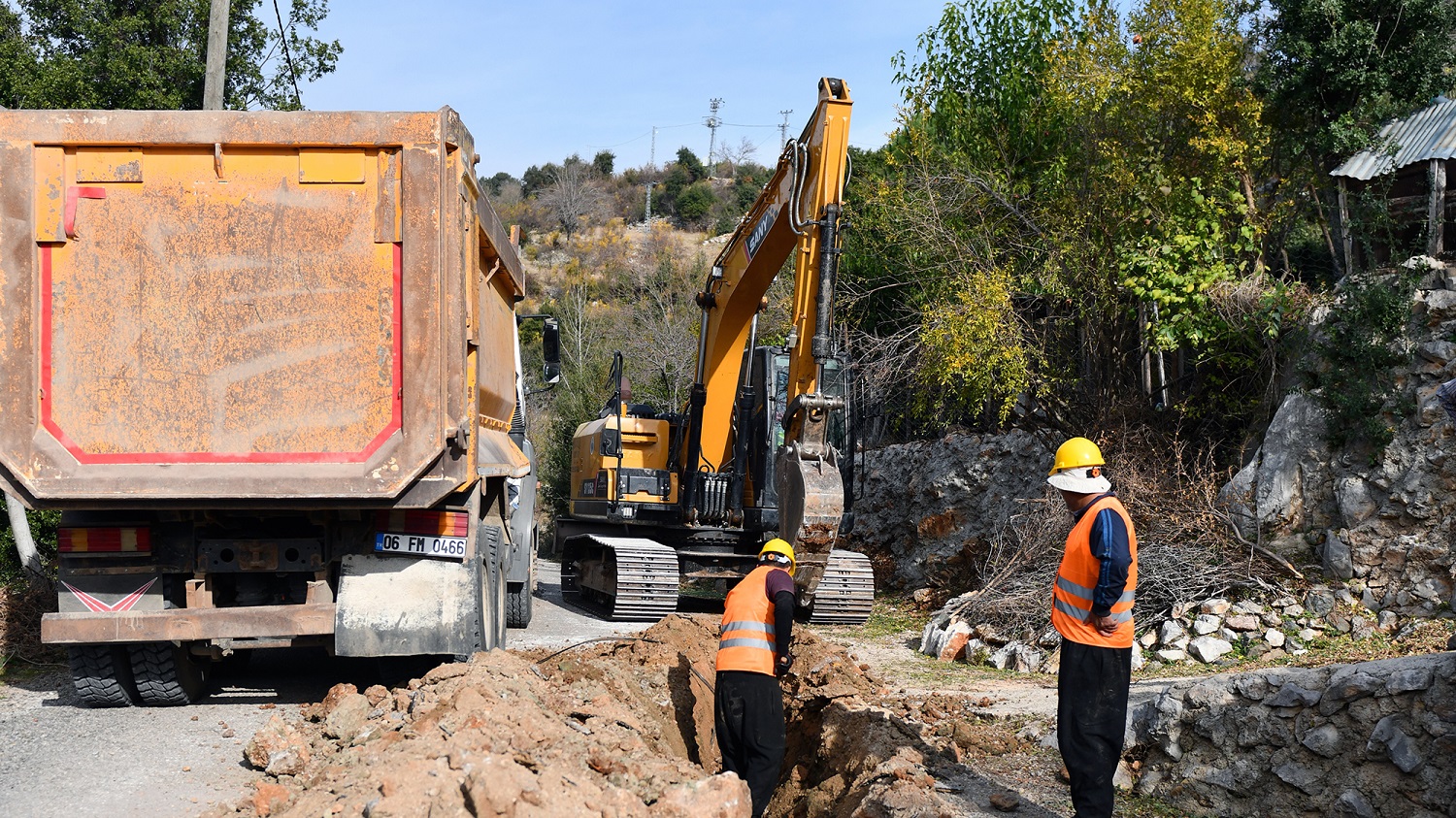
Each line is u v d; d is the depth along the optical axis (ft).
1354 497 30.86
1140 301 40.65
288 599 24.80
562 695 20.15
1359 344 30.96
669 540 43.16
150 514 22.74
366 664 29.37
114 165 21.33
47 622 21.94
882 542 52.85
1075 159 43.21
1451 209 34.06
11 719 22.43
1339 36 36.60
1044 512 36.86
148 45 53.01
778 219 33.22
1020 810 17.06
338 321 21.74
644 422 46.01
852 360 48.06
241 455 21.52
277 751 18.20
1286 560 31.65
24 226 21.11
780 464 29.66
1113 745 15.84
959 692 26.96
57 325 21.31
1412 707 16.15
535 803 13.10
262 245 21.62
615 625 39.58
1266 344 36.29
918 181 49.21
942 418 52.08
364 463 21.58
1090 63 41.11
